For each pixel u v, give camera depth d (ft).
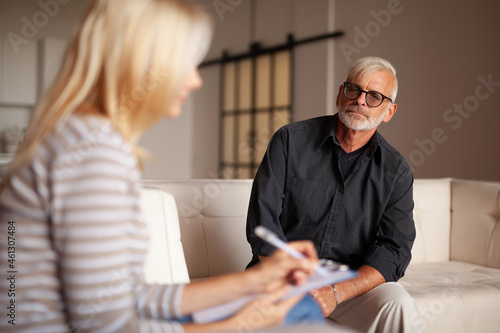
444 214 7.63
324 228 5.46
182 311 2.71
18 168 2.28
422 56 13.87
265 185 5.35
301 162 5.49
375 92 5.25
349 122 5.24
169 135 25.04
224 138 23.13
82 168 2.21
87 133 2.26
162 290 2.75
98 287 2.19
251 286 2.68
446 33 13.17
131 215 2.44
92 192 2.19
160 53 2.38
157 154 24.84
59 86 2.39
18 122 22.94
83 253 2.17
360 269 5.22
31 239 2.25
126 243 2.33
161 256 4.52
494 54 11.91
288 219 5.58
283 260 2.66
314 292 4.78
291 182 5.49
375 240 5.63
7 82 22.07
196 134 25.13
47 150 2.25
